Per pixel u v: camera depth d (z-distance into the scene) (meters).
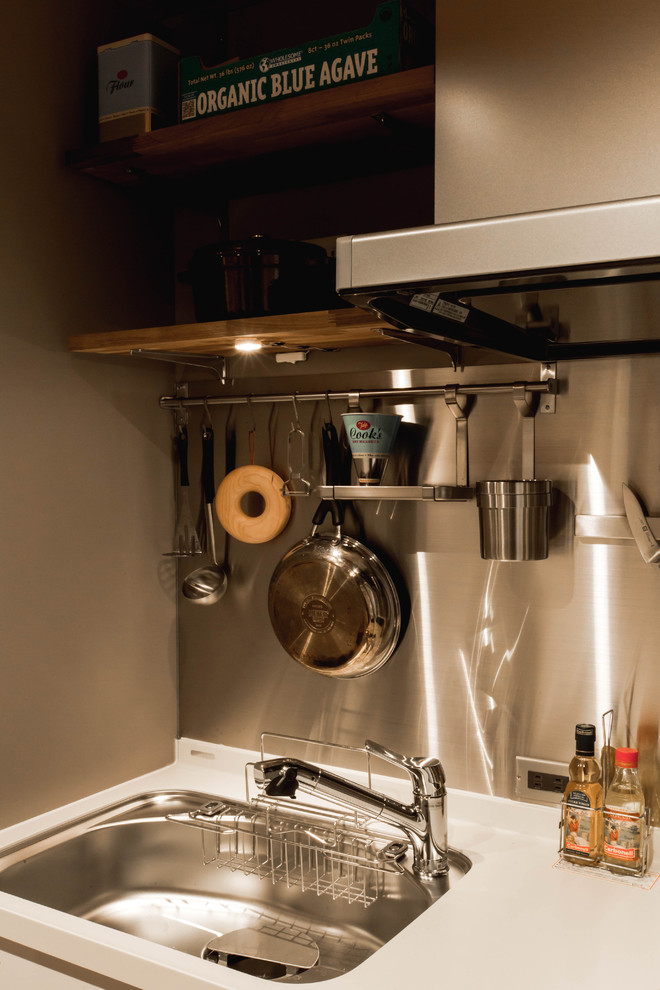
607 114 1.04
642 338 1.38
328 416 1.70
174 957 1.10
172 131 1.51
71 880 1.53
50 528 1.59
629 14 1.03
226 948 1.45
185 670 1.89
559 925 1.16
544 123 1.08
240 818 1.62
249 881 1.59
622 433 1.42
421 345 1.47
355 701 1.69
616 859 1.32
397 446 1.64
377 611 1.58
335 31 1.66
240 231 1.80
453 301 1.11
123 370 1.75
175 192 1.78
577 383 1.46
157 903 1.62
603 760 1.42
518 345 1.36
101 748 1.70
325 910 1.50
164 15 1.84
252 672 1.80
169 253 1.87
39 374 1.57
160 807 1.69
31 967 1.23
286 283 1.42
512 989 1.01
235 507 1.76
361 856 1.49
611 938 1.13
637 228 0.83
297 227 1.74
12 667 1.51
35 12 1.56
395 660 1.64
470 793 1.57
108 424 1.71
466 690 1.57
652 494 1.40
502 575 1.54
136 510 1.79
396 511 1.64
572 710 1.48
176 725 1.90
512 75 1.10
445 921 1.18
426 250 0.95
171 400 1.83
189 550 1.87
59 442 1.61
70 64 1.64
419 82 1.28
